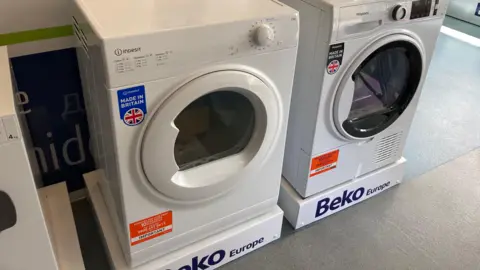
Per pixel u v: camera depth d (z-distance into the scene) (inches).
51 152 72.9
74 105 70.8
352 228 75.5
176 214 57.7
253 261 68.0
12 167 41.6
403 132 79.2
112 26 44.4
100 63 44.4
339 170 74.0
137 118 46.9
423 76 73.0
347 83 62.9
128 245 56.4
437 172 90.6
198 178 55.8
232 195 61.3
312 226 75.6
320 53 59.6
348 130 68.2
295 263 68.1
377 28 61.0
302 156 70.1
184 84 47.7
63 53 65.9
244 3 54.1
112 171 54.7
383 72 71.3
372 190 82.1
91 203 73.7
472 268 68.6
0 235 44.9
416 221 77.5
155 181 51.6
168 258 60.5
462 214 79.5
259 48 50.8
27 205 44.4
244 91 52.7
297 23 52.2
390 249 71.4
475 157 95.9
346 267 67.9
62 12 62.9
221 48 48.1
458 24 172.7
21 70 64.1
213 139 59.9
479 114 113.0
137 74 44.4
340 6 56.0
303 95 65.7
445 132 104.6
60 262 59.6
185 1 54.1
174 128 49.1
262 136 57.9
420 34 66.8
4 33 60.6
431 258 70.0
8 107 40.1
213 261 65.1
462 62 142.3
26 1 59.8
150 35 43.4
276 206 69.3
